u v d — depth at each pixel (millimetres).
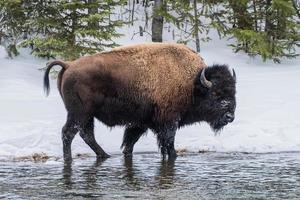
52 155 41281
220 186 28734
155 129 41781
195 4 89562
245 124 49844
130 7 111875
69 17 75750
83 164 37156
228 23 96562
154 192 27203
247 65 86062
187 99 41719
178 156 41031
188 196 26219
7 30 83125
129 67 41188
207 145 44875
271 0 89750
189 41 93438
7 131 45906
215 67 41875
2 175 32438
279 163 36875
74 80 40531
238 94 63281
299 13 98375
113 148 44594
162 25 92438
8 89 66625
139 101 41219
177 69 41531
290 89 65875
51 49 75375
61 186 28859
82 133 40906
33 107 57000
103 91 40844
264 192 27109
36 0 76812
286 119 51438
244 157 40031
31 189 28062
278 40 91938
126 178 31359
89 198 25875
